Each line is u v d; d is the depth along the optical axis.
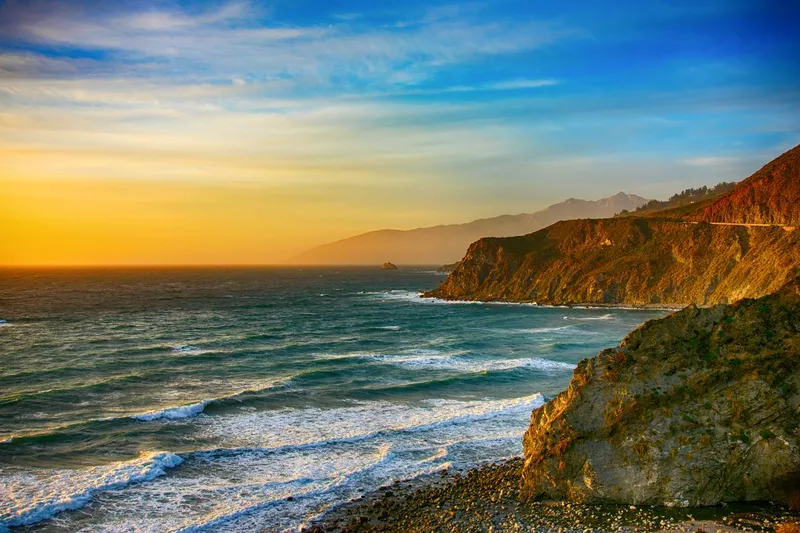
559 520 17.81
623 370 19.77
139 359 49.06
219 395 35.78
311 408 32.78
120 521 18.38
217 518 18.66
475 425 29.28
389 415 31.28
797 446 16.94
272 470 23.05
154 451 24.78
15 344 57.84
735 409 17.89
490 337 65.38
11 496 19.80
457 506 19.62
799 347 18.08
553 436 19.69
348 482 22.02
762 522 16.30
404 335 67.94
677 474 17.73
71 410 31.92
